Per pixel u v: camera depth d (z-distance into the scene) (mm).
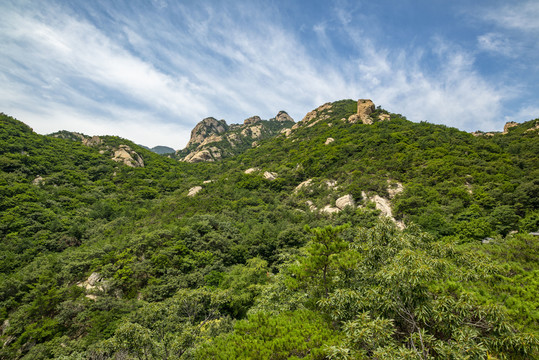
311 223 38906
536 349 6047
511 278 9516
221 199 51312
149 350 12891
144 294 24000
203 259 29359
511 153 44906
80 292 23031
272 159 75875
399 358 5504
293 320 8367
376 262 9062
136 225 39844
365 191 41938
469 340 5863
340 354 6000
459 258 8867
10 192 39844
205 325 16531
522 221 26172
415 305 6938
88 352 16953
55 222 36469
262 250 33406
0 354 17719
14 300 22406
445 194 35469
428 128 61094
